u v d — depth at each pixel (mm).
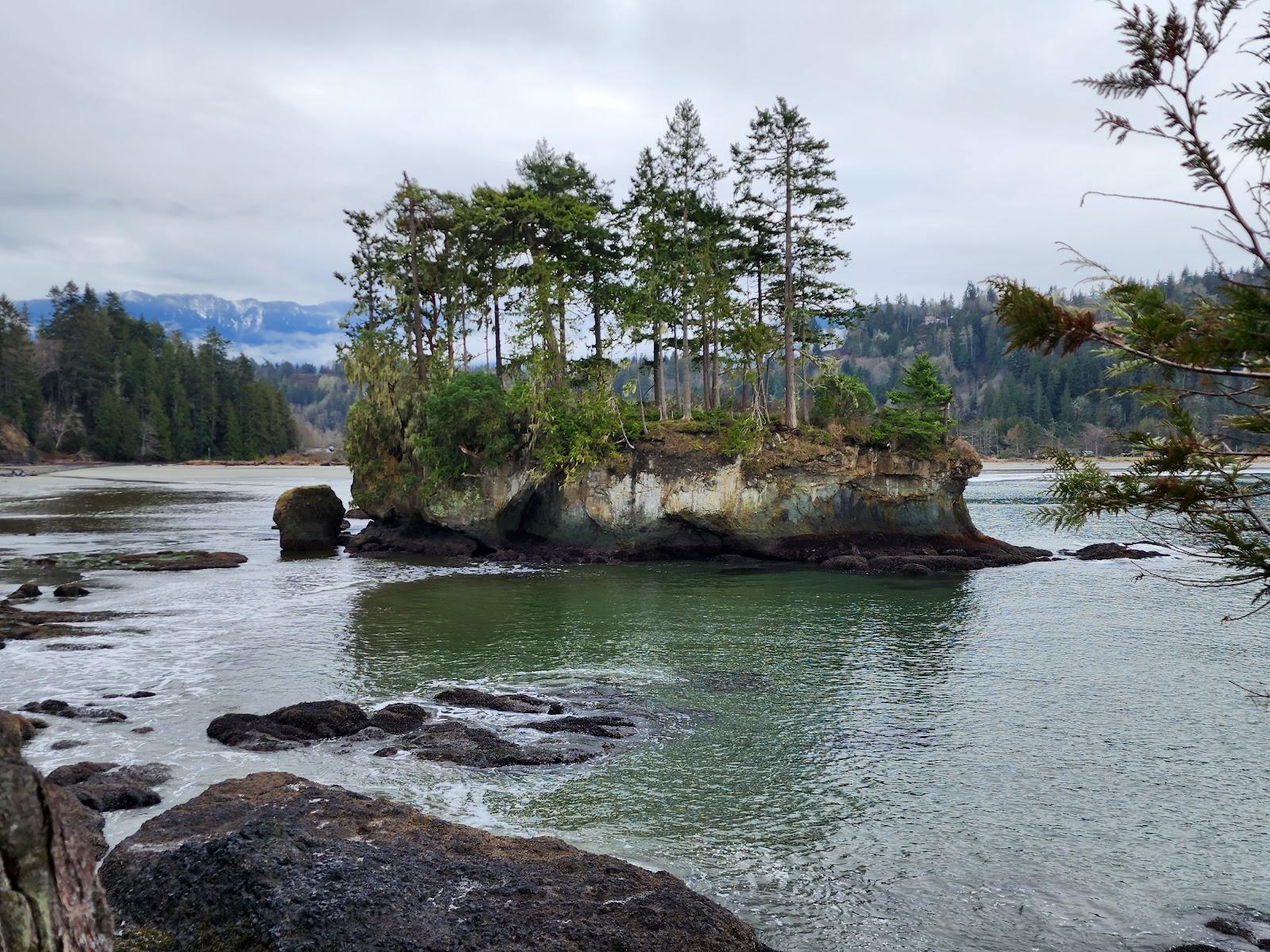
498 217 54844
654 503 49656
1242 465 6242
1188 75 5273
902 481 50094
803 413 60188
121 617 32688
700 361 67125
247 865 11969
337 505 55844
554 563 48406
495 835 13812
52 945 5555
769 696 23562
